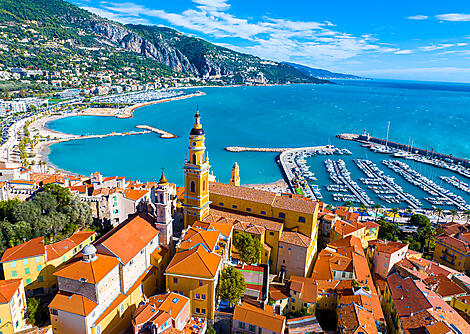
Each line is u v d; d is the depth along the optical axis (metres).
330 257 106.75
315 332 82.25
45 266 86.38
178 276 80.62
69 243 95.56
